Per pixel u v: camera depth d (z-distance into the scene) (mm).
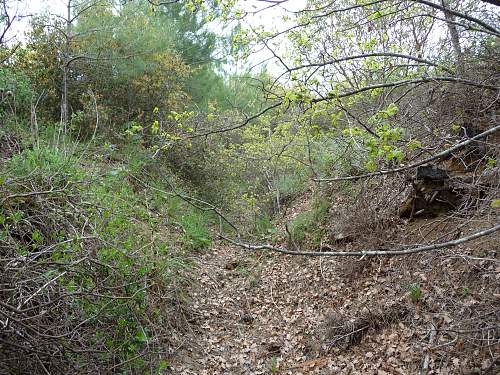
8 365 3812
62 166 5613
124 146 9359
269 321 6809
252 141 11461
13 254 4285
